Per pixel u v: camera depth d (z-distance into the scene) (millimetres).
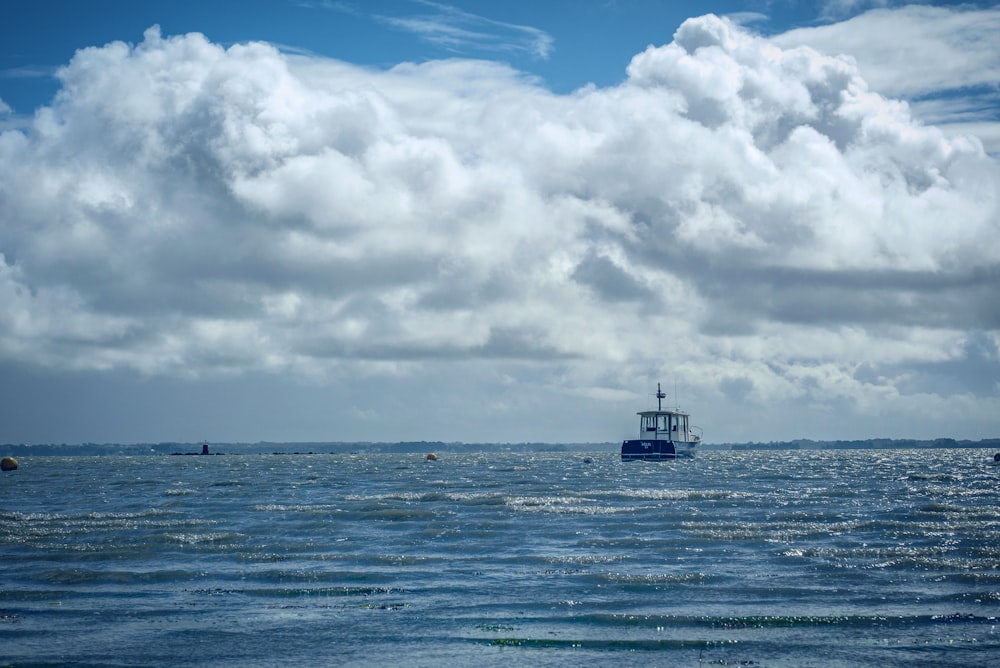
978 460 192500
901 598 25719
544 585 27828
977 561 30922
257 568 30922
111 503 60406
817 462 176625
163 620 24000
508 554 33500
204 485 85500
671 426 142500
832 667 19719
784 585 27484
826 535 37562
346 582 28641
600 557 32531
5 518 46656
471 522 43250
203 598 26547
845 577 28609
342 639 22094
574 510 49156
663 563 31359
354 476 108750
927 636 21969
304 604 25703
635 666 19844
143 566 31344
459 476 106125
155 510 52969
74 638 22344
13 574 30047
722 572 29531
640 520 43812
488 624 23297
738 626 22922
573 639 21859
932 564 30531
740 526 40844
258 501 60500
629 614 24062
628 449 144000
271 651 21172
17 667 20031
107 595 26984
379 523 43250
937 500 57469
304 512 49062
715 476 102000
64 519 46188
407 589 27516
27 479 105062
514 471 125000
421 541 36938
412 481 92000
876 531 38594
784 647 21188
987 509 49031
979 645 21203
